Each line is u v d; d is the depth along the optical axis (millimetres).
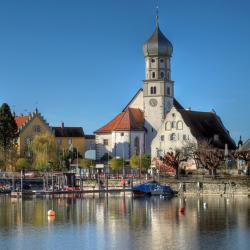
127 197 178500
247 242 94500
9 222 118375
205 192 180000
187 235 100750
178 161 197000
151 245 93062
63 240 97688
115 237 99750
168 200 165000
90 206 148875
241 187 174875
